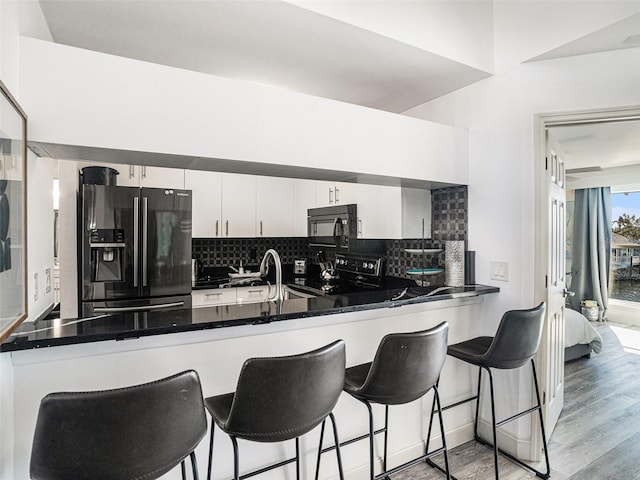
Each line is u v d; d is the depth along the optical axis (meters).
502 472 2.20
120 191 3.04
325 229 3.86
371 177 2.29
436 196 2.94
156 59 2.30
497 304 2.48
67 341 1.25
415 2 2.13
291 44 2.11
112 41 2.06
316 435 1.88
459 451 2.41
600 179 5.77
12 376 1.26
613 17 1.86
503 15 2.44
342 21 1.88
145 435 0.98
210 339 1.60
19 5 1.35
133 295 3.10
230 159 1.70
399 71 2.45
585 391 3.38
